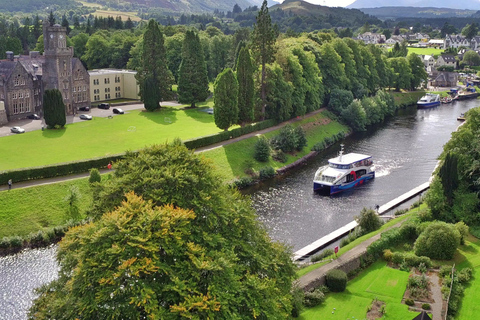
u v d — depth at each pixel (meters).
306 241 73.56
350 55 183.12
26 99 136.62
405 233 67.19
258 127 129.25
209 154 107.00
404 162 118.44
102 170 92.81
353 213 85.62
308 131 138.25
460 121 171.38
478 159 79.19
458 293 52.75
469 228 70.75
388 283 55.53
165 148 50.75
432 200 73.88
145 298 33.28
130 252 35.38
